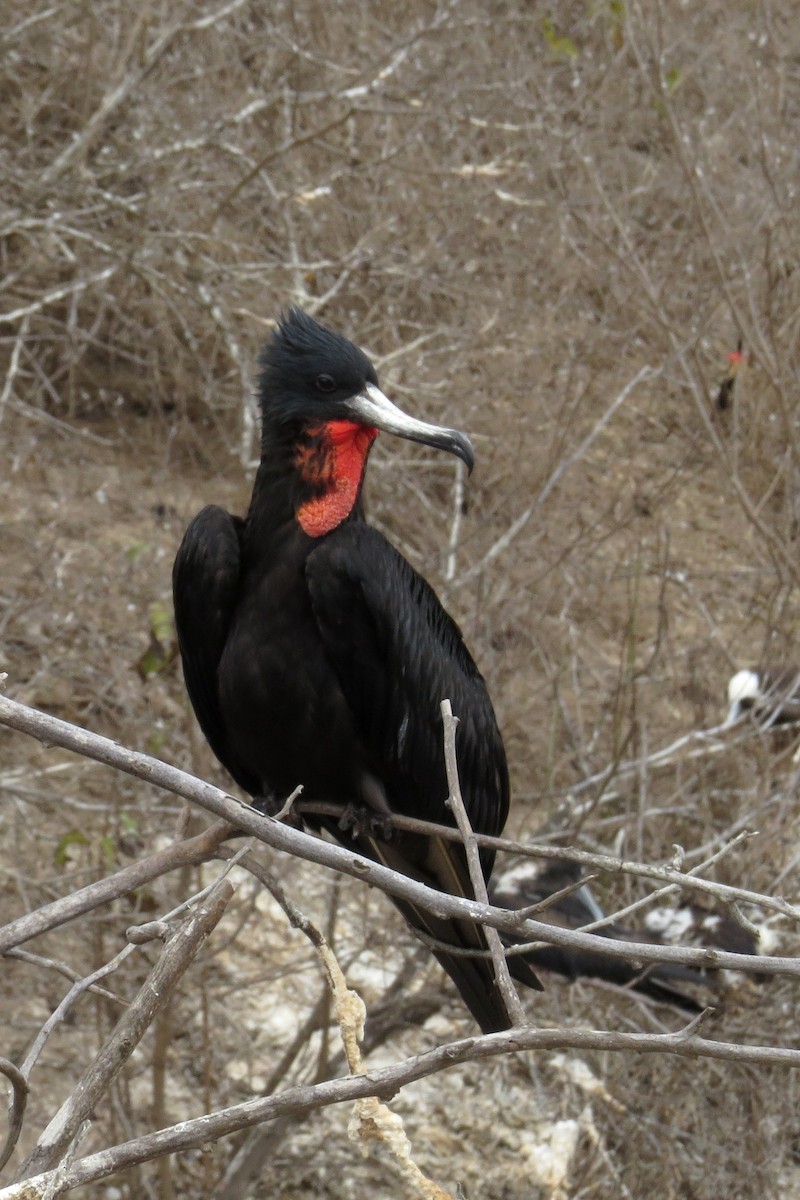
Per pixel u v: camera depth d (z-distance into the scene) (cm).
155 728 993
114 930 920
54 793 1035
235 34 1341
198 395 1334
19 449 1255
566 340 1312
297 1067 959
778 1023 858
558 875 863
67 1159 365
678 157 1243
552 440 1204
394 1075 386
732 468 1200
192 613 617
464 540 1071
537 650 1051
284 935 1001
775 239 1287
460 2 1396
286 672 600
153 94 1266
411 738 617
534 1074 898
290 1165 940
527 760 1070
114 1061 411
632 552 1292
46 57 1314
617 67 1435
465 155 1416
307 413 600
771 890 866
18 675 1057
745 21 1493
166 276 1241
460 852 646
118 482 1280
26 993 954
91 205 1254
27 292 1232
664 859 917
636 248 1329
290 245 1238
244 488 1170
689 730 1067
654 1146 877
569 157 1359
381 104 1314
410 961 902
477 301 1284
